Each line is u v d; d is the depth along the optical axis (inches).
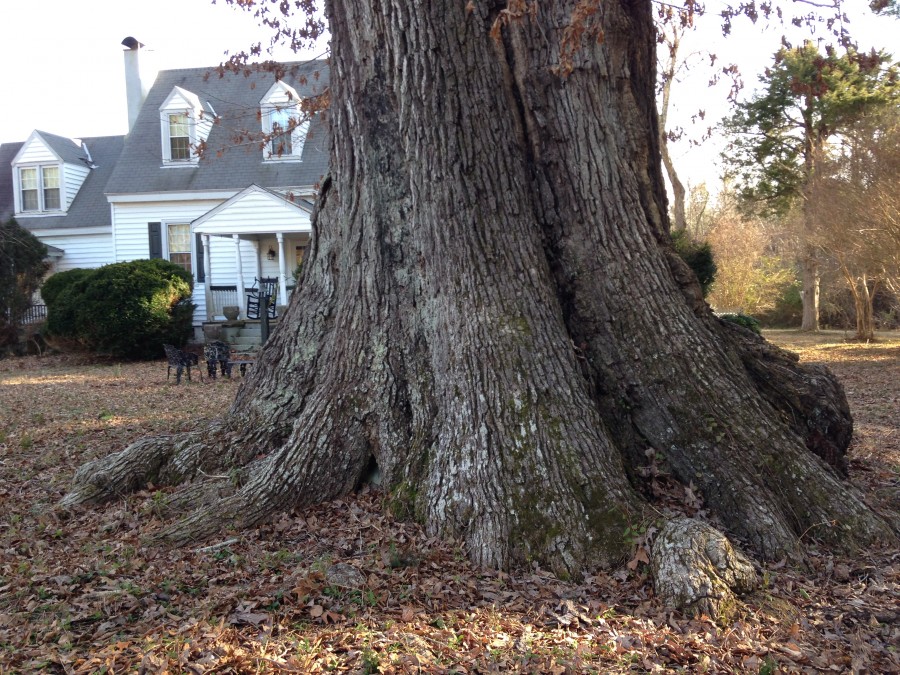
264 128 945.5
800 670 147.7
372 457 239.0
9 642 154.3
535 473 195.3
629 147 240.1
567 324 230.7
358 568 187.9
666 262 241.1
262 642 150.3
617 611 169.9
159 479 257.1
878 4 287.3
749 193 1323.8
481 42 223.5
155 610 168.2
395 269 238.2
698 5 307.0
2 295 885.8
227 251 942.4
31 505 255.1
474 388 207.8
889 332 1341.0
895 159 791.7
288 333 270.7
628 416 222.8
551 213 232.8
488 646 152.3
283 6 446.0
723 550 174.6
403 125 223.6
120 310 793.6
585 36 231.3
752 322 676.1
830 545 203.6
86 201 1038.4
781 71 1146.0
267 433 261.1
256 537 213.8
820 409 243.6
